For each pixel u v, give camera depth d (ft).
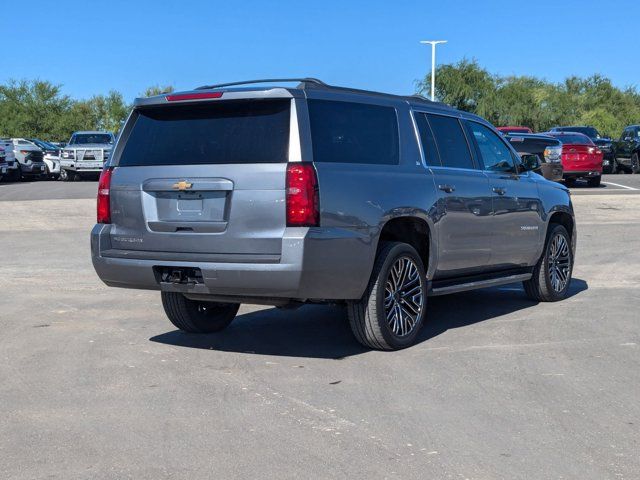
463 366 21.17
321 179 20.39
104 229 22.66
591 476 13.94
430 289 24.32
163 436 16.07
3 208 68.64
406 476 13.97
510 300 30.94
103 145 113.80
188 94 21.70
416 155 23.80
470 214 25.32
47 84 216.74
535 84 225.56
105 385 19.65
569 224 31.76
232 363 21.70
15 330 25.88
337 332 25.59
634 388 19.12
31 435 16.19
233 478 13.96
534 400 18.24
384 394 18.75
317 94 21.36
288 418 17.10
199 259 20.97
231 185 20.59
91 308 29.53
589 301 30.40
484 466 14.40
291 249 19.98
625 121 258.16
